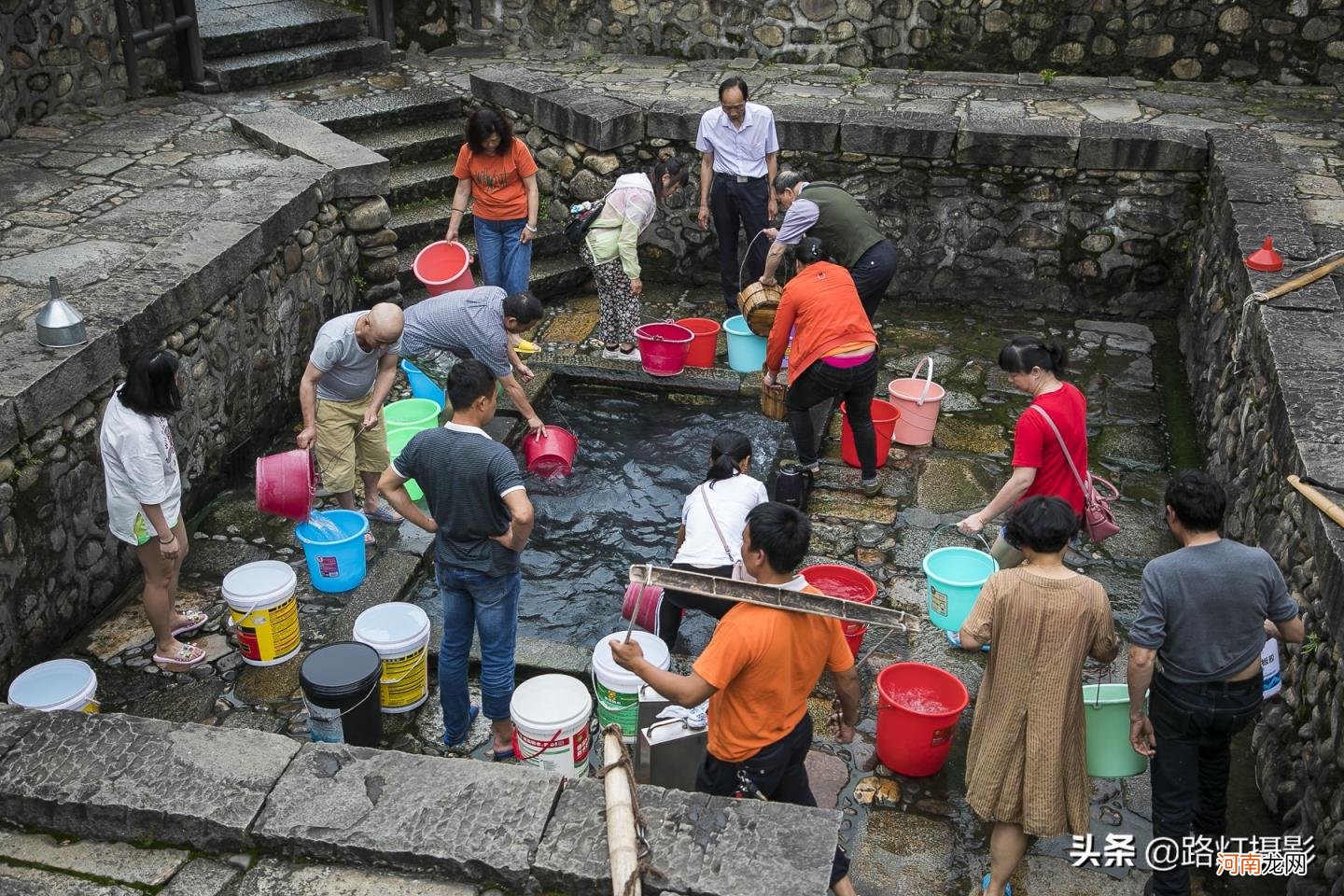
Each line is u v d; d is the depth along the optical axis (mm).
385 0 10266
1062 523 3738
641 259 9188
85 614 5387
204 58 9430
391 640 4758
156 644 5223
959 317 8734
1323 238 6828
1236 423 6039
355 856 3375
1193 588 3672
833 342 5969
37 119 8406
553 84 9180
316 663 4434
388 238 7961
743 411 7250
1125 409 7430
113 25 8773
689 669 5102
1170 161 8148
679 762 4273
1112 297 8648
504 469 4199
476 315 5953
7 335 5246
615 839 3254
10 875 3385
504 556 4367
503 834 3369
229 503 6395
